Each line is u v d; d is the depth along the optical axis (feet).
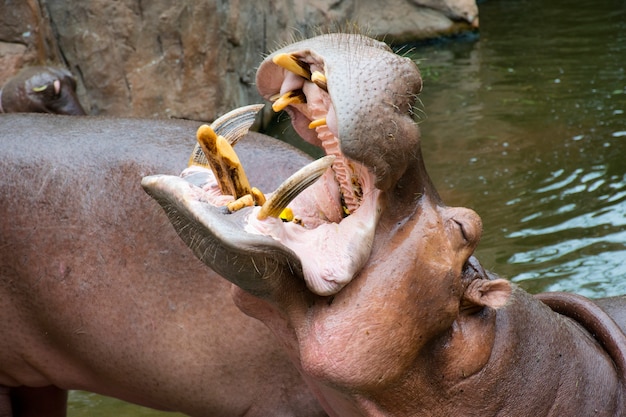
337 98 11.61
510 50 54.60
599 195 34.53
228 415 19.11
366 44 12.41
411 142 12.14
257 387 18.63
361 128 11.60
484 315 14.26
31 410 22.20
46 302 19.26
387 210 12.75
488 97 46.52
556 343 15.46
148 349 18.80
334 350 12.37
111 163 18.93
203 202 11.32
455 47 56.65
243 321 18.12
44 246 19.03
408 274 12.67
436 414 14.02
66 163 19.12
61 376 20.58
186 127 19.98
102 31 39.91
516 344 14.75
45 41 38.42
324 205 13.08
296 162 18.78
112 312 18.84
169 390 19.17
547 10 62.34
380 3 58.23
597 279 28.04
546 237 31.30
